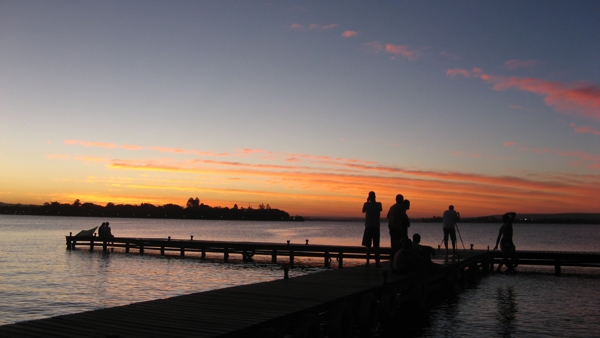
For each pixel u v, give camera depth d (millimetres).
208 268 27406
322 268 28234
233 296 10750
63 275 23359
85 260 31281
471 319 13602
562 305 15828
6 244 47469
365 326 11109
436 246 58000
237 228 151000
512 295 18031
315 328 9477
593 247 57781
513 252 25547
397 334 11820
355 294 11273
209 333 7434
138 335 7266
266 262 31609
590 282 22125
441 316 14047
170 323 8078
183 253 35156
